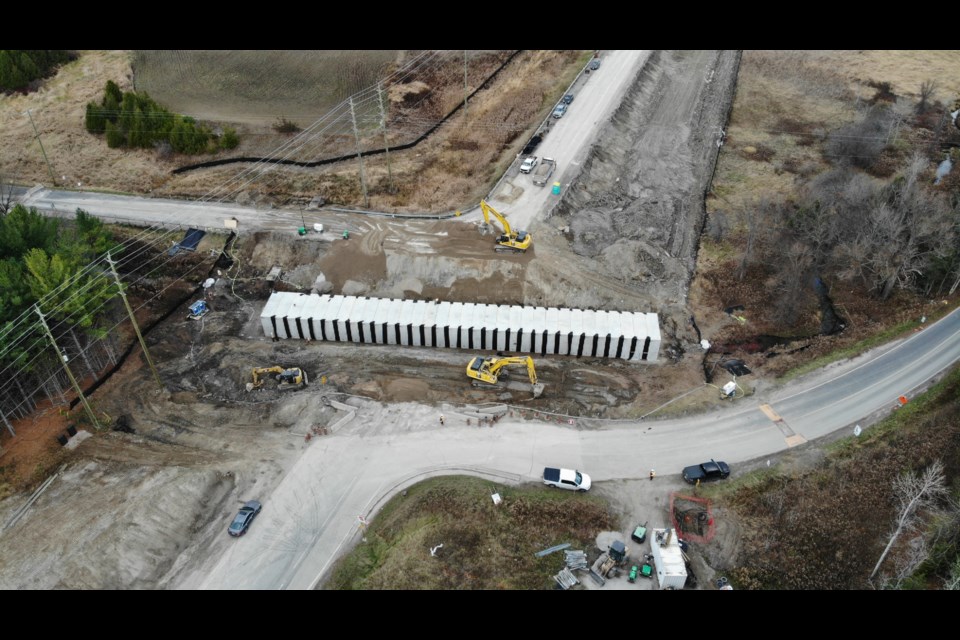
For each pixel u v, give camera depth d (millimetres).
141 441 63750
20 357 61438
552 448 62906
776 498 58312
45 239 71125
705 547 55406
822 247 82000
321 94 115438
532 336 71688
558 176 92062
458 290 78875
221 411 66875
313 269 81312
